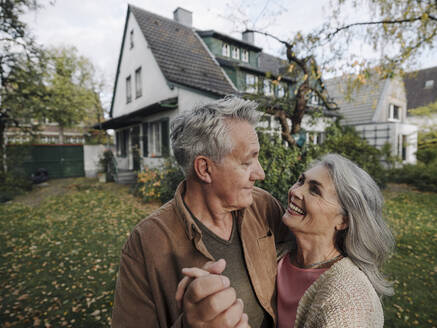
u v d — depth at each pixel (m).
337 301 0.77
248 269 0.93
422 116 16.61
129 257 0.88
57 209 7.20
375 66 5.11
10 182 9.61
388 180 10.81
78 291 3.29
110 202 7.86
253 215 1.12
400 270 3.61
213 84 9.65
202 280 0.47
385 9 4.82
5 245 4.72
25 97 10.53
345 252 0.98
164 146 9.48
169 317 0.82
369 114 13.91
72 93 15.45
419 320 2.64
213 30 11.12
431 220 5.84
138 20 11.21
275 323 1.01
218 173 0.85
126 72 13.21
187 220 0.86
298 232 1.02
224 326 0.44
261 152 5.36
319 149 5.82
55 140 22.27
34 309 2.95
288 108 5.53
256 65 12.87
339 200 0.92
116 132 14.97
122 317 0.83
